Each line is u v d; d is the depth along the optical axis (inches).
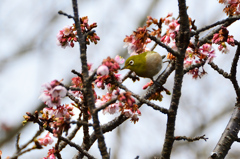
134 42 367.9
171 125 355.9
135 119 374.3
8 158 327.9
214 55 386.0
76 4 331.0
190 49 394.0
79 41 330.6
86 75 328.2
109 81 347.9
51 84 329.7
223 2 410.3
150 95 443.8
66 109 366.6
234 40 397.7
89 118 374.9
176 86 351.3
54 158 353.4
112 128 415.5
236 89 437.1
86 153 342.6
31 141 337.1
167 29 395.9
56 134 325.4
